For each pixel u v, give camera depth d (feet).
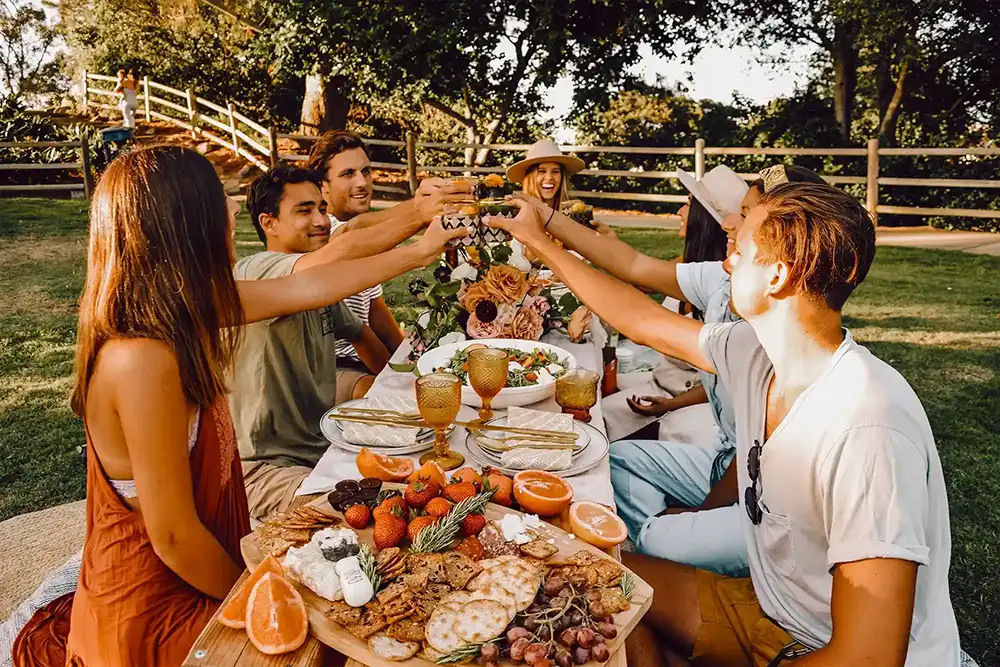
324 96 55.21
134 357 4.91
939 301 24.02
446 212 8.29
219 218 5.40
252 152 51.19
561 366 8.17
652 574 5.96
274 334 7.57
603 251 8.62
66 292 23.17
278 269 7.86
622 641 4.16
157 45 64.28
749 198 7.71
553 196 14.26
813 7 49.14
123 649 5.22
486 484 5.43
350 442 6.57
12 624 7.14
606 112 52.29
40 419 14.11
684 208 10.26
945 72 48.96
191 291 5.18
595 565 4.66
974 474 12.31
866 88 51.88
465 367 7.74
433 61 45.16
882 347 19.26
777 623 5.20
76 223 33.24
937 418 14.74
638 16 43.52
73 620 5.52
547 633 4.04
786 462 4.72
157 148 5.29
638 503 8.04
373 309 11.66
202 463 5.51
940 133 48.01
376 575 4.48
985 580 9.46
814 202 4.51
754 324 4.81
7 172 43.11
